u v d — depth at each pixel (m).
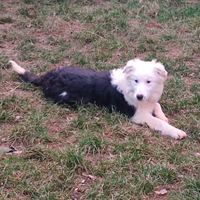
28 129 2.21
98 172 2.03
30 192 1.96
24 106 2.37
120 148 2.13
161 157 2.10
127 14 3.23
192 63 2.76
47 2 3.39
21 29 3.07
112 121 2.30
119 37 3.00
